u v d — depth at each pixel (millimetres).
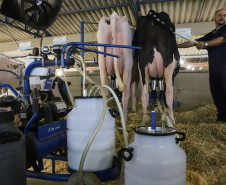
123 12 4797
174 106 6332
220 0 4180
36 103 1193
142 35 2480
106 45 1636
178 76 7371
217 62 2957
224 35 2787
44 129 1273
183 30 4137
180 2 4297
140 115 3666
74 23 5379
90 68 7832
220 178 1604
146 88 2506
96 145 1222
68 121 1300
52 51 1538
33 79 1492
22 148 936
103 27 2531
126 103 2568
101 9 4660
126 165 958
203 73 7141
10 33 5797
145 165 865
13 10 2094
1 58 3111
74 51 1487
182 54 7230
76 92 8547
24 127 1275
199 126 2682
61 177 1211
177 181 879
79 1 4445
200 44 2855
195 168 1811
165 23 2457
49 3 2381
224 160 1891
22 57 7676
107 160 1277
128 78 2541
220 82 3000
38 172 1256
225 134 2484
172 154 880
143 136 910
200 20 5004
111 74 2693
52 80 1748
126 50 2471
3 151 845
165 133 884
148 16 2521
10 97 1384
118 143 2227
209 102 7062
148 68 2516
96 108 1262
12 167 876
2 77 3188
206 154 1960
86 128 1222
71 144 1273
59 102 1546
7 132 865
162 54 2398
